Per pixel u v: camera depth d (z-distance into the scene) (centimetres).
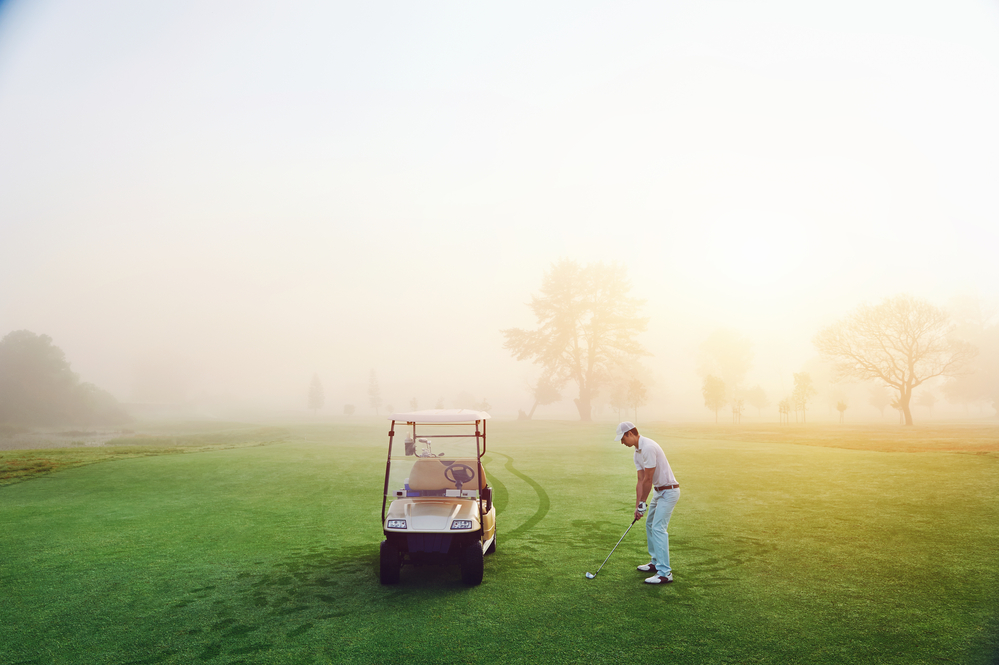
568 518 1088
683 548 832
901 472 1453
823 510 1068
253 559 826
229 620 589
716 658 479
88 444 4659
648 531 721
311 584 702
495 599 630
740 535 900
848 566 729
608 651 495
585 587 669
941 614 564
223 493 1419
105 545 915
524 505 1226
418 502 715
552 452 2414
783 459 1850
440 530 663
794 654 484
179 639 543
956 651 483
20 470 1759
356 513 1171
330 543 919
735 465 1731
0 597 671
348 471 1806
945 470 1438
